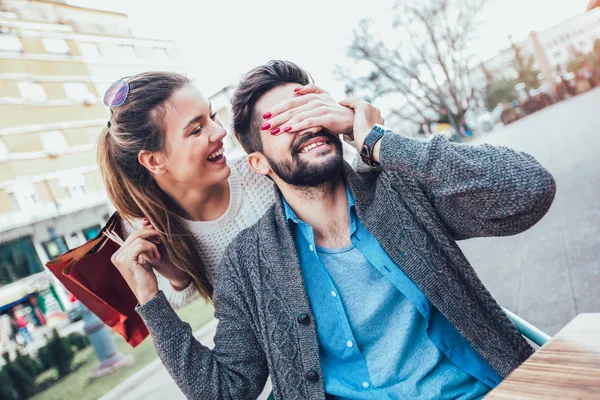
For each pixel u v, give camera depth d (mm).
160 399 5027
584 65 33406
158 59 29328
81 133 23922
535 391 629
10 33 22719
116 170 1698
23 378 10336
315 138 1217
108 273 1676
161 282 1898
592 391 575
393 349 1161
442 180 1051
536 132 14797
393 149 1119
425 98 23938
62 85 24062
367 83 23422
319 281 1233
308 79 1339
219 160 1666
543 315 2574
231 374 1253
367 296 1203
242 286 1289
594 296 2506
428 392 1101
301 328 1186
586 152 6910
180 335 1286
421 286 1130
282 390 1198
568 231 3844
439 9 21047
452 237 1232
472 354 1140
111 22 27812
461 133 26109
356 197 1218
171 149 1562
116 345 9203
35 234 19906
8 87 21781
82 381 8703
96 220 22141
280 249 1269
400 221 1183
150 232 1575
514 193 977
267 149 1250
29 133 21797
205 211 1816
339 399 1190
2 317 15719
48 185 21484
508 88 34688
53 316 15781
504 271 3648
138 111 1524
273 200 1896
